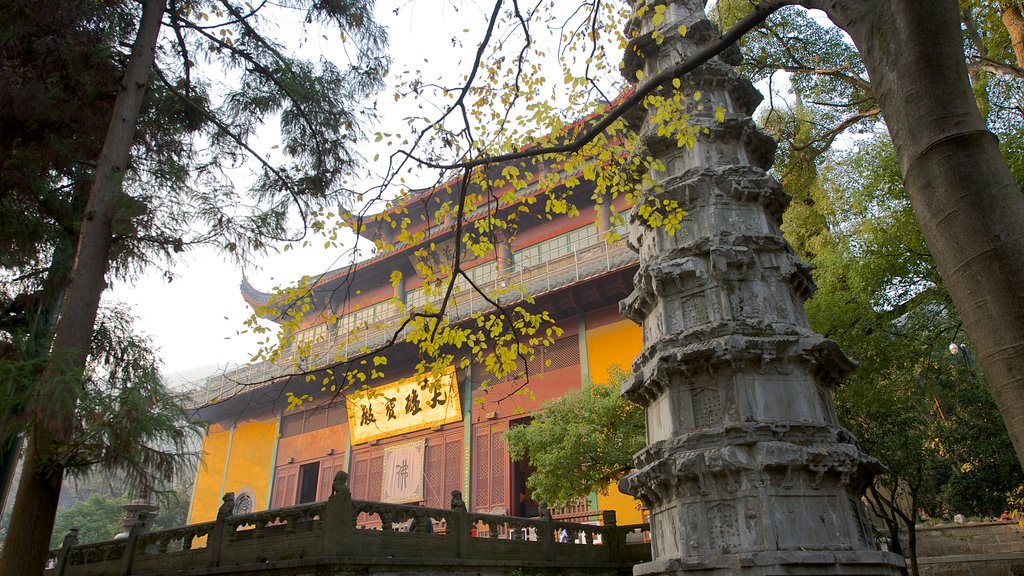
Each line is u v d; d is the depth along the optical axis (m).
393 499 31.61
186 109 13.07
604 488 20.28
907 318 17.83
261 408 40.38
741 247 11.52
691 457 9.98
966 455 22.59
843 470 9.70
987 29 16.31
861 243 16.92
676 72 5.92
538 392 28.81
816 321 17.31
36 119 10.58
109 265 11.63
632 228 14.11
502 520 15.54
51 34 10.45
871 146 17.38
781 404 10.36
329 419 36.88
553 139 9.09
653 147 13.33
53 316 10.71
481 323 10.15
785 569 8.97
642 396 12.17
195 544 32.91
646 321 12.81
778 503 9.54
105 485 8.47
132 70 10.38
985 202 3.52
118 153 9.81
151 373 8.23
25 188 10.87
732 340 10.45
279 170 13.68
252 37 13.34
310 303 9.28
